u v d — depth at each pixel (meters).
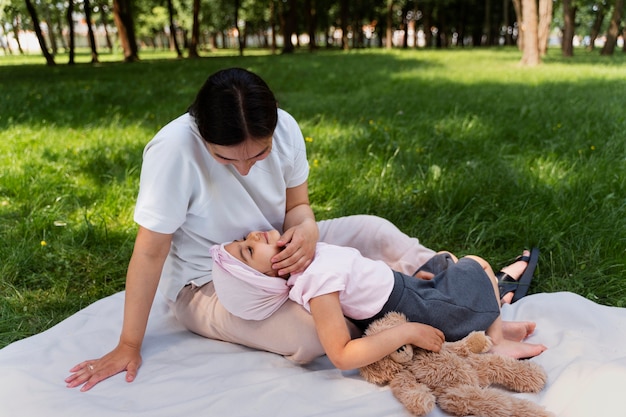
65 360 2.57
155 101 10.41
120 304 3.10
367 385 2.39
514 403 2.18
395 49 40.16
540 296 3.10
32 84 14.05
